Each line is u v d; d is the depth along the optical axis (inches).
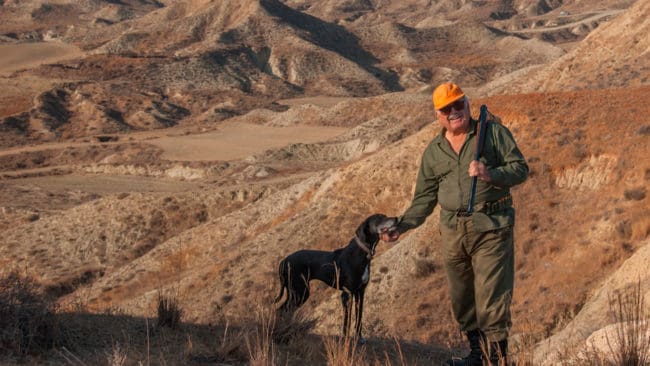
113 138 6092.5
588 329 430.9
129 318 304.5
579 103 1461.6
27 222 3309.5
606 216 1058.1
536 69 4404.5
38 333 245.9
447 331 1051.3
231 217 2222.0
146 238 2699.3
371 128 4820.4
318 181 2097.7
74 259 2632.9
